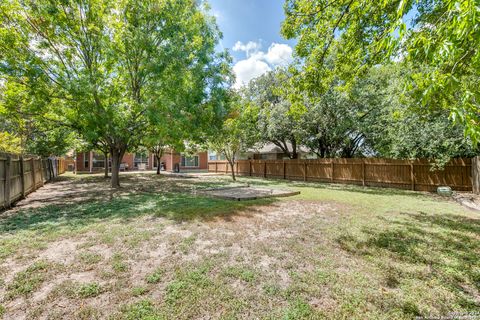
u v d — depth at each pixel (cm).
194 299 218
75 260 298
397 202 685
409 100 568
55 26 695
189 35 859
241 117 1233
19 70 630
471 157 815
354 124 1165
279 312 201
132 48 771
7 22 636
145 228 430
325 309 205
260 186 1102
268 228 432
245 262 294
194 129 830
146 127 892
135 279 253
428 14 368
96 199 732
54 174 1478
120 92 822
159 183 1212
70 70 759
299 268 279
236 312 201
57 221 478
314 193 870
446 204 656
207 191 871
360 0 391
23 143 1278
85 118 709
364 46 464
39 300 216
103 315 196
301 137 1362
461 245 349
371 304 212
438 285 242
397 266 283
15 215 529
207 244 353
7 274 263
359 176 1146
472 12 140
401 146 891
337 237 384
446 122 738
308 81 546
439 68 196
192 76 798
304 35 524
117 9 788
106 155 1550
